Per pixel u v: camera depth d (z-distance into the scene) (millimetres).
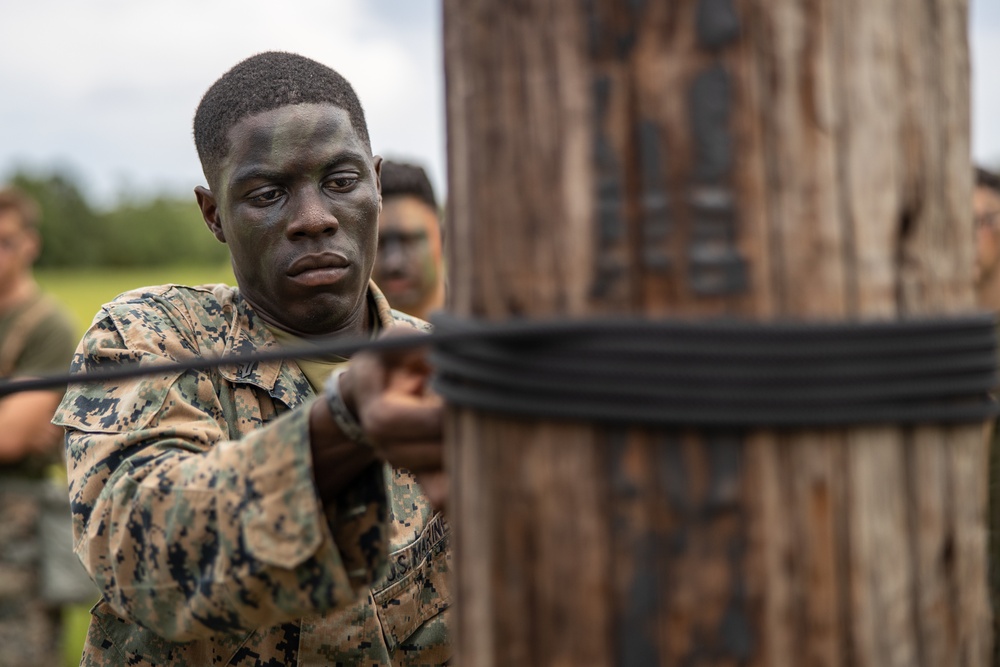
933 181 890
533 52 869
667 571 841
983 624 954
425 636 1739
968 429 906
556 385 849
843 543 840
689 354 815
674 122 831
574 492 862
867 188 845
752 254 828
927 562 880
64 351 3744
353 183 1770
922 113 879
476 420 923
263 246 1723
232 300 1770
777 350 812
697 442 833
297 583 1150
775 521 833
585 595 861
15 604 3592
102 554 1296
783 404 815
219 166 1758
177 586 1213
